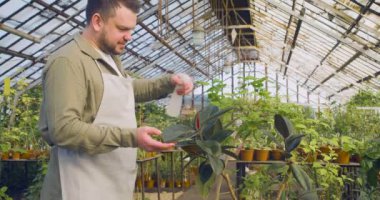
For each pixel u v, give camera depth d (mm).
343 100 15359
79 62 1410
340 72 13500
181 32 12617
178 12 11062
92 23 1448
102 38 1458
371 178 2283
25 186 6531
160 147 1354
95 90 1464
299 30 11539
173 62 16750
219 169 1448
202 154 1617
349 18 7871
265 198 3896
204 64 19609
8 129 5574
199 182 1647
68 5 7773
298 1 8852
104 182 1519
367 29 7723
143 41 12016
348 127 4820
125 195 1585
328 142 4109
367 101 8398
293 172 1758
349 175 4398
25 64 8906
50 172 1568
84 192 1476
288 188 3176
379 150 2453
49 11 7605
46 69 1403
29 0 7012
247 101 3570
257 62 19375
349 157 4141
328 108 6117
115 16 1414
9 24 7508
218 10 11688
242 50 17719
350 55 11250
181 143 1550
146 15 9805
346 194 4504
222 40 16422
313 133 3719
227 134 1572
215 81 3752
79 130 1306
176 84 1697
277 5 9000
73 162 1489
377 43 8641
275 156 4242
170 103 1684
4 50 7992
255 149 4273
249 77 3744
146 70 14922
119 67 1665
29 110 6094
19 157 5621
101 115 1481
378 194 3107
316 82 16516
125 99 1546
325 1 7957
